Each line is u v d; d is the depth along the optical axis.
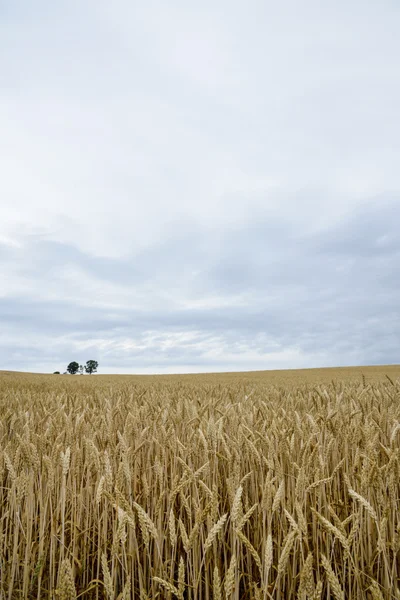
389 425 5.03
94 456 3.53
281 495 2.61
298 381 25.02
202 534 3.35
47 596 3.47
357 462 3.53
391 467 3.16
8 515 3.81
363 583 3.32
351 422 4.67
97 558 3.60
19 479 3.24
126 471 3.17
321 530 3.61
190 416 5.60
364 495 3.16
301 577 2.30
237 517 2.55
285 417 5.18
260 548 3.67
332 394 7.42
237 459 3.56
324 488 3.72
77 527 3.76
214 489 3.06
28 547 3.32
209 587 3.38
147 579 3.67
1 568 3.49
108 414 4.88
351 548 3.68
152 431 5.23
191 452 4.36
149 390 12.48
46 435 4.11
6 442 5.05
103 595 3.50
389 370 61.12
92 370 105.69
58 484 3.86
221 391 11.10
